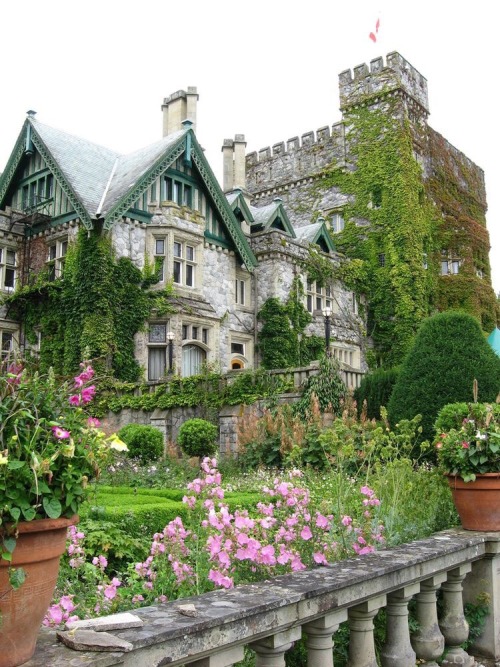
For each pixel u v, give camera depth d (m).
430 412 12.20
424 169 32.22
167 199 21.66
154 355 20.28
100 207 19.83
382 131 31.06
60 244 20.44
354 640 3.23
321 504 4.37
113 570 5.52
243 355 23.75
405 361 13.30
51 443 2.23
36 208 20.88
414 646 3.76
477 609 4.36
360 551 4.08
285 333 24.27
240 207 25.30
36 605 2.09
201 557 3.76
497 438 4.59
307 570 3.19
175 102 26.05
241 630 2.41
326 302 27.16
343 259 28.84
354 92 32.22
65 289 19.44
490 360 12.50
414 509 5.18
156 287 20.48
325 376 15.16
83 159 22.11
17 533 2.01
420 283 29.36
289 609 2.65
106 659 1.97
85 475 2.32
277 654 2.68
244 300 24.59
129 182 20.30
